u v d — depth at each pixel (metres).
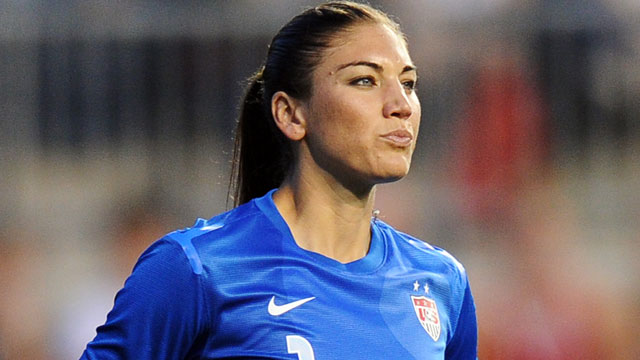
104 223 25.06
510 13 25.89
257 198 9.68
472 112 25.66
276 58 9.63
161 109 25.05
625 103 25.92
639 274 24.98
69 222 24.97
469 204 25.61
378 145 9.07
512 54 25.81
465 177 25.61
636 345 24.20
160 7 24.98
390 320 9.23
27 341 23.92
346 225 9.47
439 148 25.72
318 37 9.32
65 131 24.94
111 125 25.00
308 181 9.45
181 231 9.17
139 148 25.12
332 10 9.48
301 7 25.00
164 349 8.90
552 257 25.27
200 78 24.98
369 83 9.20
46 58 24.67
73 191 25.06
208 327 8.87
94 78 24.83
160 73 24.95
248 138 10.34
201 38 24.92
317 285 9.09
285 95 9.53
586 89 25.88
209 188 25.16
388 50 9.22
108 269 24.75
